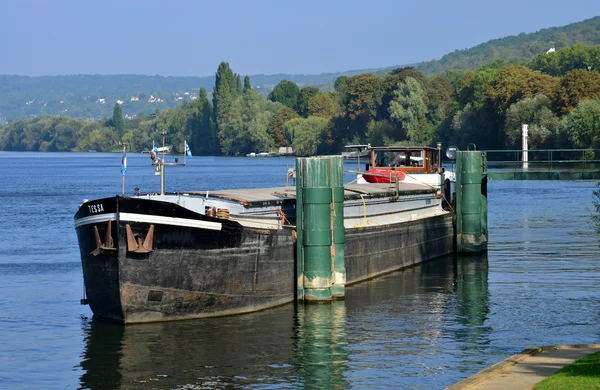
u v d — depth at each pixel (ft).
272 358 100.37
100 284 113.09
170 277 112.06
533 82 568.82
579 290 139.95
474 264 169.58
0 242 214.69
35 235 231.91
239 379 93.04
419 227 170.71
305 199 125.70
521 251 187.42
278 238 124.98
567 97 501.56
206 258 114.32
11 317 123.34
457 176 182.80
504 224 243.40
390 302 130.62
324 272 127.13
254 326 114.32
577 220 250.98
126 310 111.45
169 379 93.61
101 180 563.89
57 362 100.63
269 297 124.47
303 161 125.49
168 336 108.99
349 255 142.82
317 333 111.14
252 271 120.57
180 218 110.73
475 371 94.58
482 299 132.98
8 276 159.43
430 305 128.67
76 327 116.37
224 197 128.16
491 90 604.90
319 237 126.11
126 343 106.22
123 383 92.79
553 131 479.00
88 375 95.91
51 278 157.07
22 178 606.14
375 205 158.40
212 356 101.14
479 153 181.68
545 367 81.92
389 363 97.91
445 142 655.76
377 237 152.66
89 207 110.63
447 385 89.92
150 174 649.20
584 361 82.89
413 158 189.78
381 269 155.22
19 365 99.81
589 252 183.83
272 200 133.39
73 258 184.24
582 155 434.71
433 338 108.68
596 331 111.75
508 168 453.58
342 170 128.98
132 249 108.47
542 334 110.42
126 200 107.96
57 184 517.14
